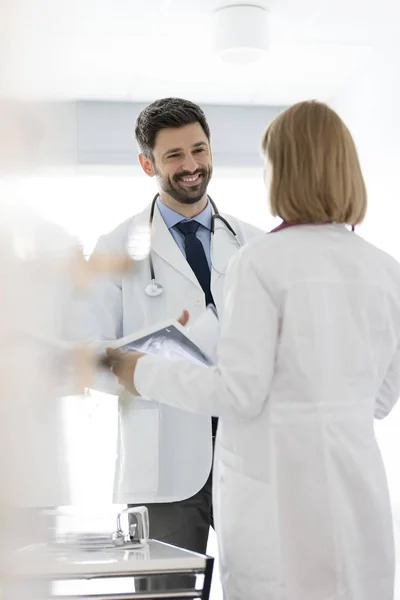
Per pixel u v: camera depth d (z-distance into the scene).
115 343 1.57
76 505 1.53
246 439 1.48
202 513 1.99
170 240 2.06
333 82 5.07
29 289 1.12
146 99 5.16
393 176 4.48
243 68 4.66
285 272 1.42
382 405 1.65
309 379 1.42
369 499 1.44
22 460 1.07
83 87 4.88
